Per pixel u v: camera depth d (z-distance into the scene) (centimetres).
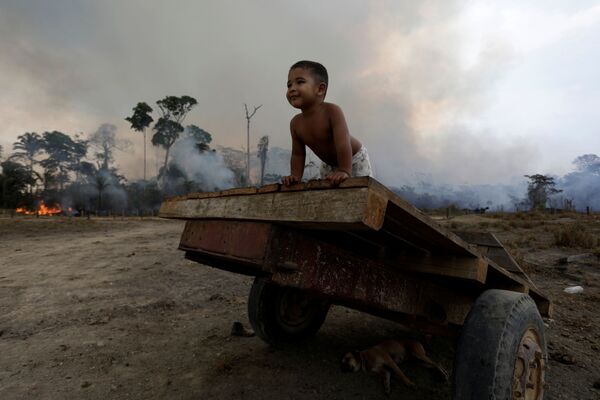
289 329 337
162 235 1619
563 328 431
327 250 183
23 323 417
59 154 10362
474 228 1920
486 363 169
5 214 4381
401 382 283
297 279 167
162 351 339
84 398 259
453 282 255
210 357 324
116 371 299
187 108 9700
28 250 1107
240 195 185
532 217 3033
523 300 193
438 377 291
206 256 261
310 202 142
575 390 280
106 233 1775
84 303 500
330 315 450
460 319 270
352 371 294
